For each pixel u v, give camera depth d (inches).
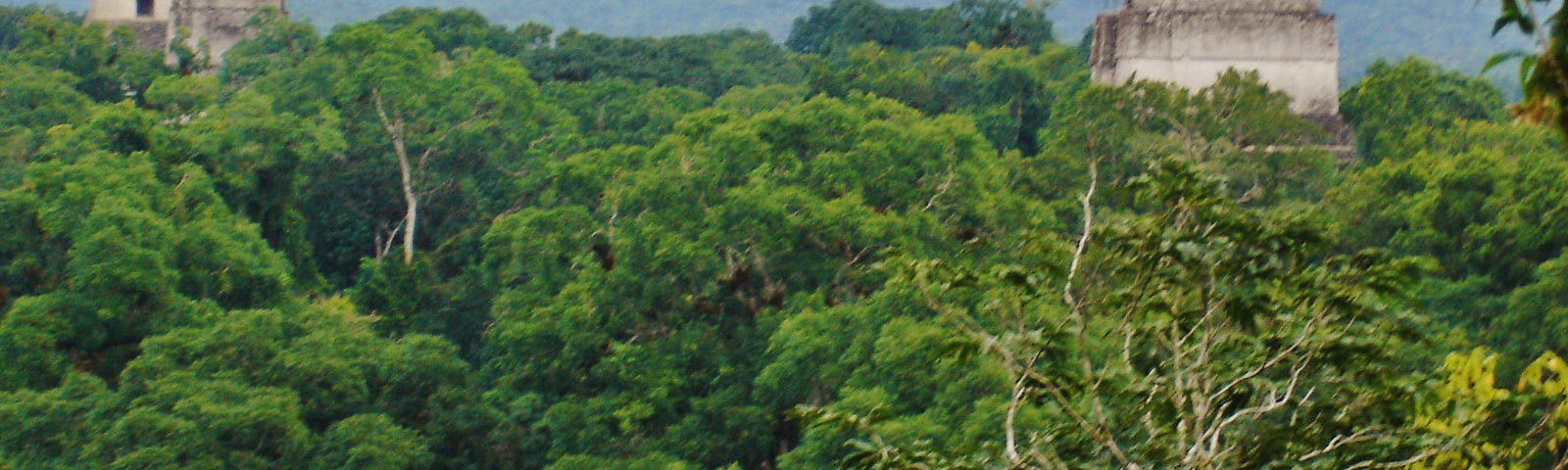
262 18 4520.2
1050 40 5334.6
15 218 2979.8
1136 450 1021.8
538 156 3752.5
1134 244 1028.5
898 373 2381.9
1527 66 724.7
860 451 1038.4
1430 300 2608.3
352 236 3690.9
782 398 2581.2
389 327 3344.0
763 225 2810.0
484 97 3811.5
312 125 3560.5
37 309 2714.1
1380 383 1023.6
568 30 5017.2
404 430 2573.8
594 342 2751.0
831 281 2815.0
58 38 4439.0
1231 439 1027.3
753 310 2822.3
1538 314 2444.6
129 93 4451.3
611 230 3048.7
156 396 2460.6
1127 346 1041.5
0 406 2463.1
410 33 4094.5
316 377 2596.0
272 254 3046.3
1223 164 3102.9
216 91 4052.7
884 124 3024.1
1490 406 1030.4
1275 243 1026.1
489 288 3250.5
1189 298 1048.2
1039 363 1113.4
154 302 2780.5
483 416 2677.2
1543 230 2674.7
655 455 2518.5
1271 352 1033.5
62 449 2440.9
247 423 2402.8
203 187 3216.0
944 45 5098.4
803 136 3043.8
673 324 2802.7
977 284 1072.8
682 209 2923.2
